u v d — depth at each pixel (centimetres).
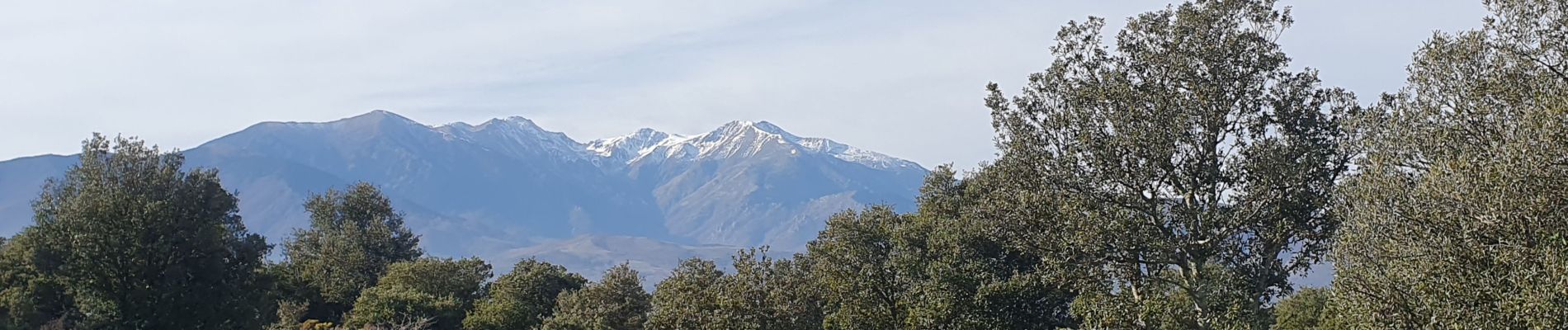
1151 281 3353
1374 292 2069
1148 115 3173
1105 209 3291
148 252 5628
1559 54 2331
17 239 5947
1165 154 3142
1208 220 3194
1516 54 2347
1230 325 3091
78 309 5725
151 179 5925
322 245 10131
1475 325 1859
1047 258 3506
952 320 4478
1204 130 3184
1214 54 3173
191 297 5719
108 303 5509
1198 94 3105
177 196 6003
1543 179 1825
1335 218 2866
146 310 5625
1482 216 1855
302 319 7800
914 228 5038
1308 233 3219
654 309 5484
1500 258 1825
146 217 5644
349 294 8700
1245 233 3312
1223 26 3219
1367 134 2588
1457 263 1909
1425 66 2453
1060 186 3394
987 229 3953
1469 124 2319
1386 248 2062
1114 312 3244
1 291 5644
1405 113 2414
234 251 6194
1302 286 4472
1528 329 1767
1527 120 1966
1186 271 3331
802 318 4872
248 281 6272
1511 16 2392
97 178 5788
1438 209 1959
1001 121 3497
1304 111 3250
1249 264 3328
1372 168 2292
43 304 5691
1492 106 2264
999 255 4828
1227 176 3222
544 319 7100
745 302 4584
